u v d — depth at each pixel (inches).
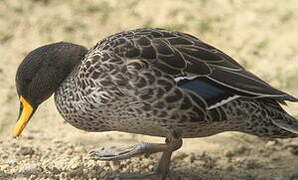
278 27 740.0
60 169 465.1
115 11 774.5
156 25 745.0
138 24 750.5
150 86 392.8
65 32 739.4
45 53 443.8
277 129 418.6
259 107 409.7
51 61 441.4
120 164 474.9
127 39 413.7
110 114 404.5
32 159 495.2
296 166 487.5
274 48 705.0
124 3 781.9
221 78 402.0
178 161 497.4
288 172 475.2
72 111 423.8
